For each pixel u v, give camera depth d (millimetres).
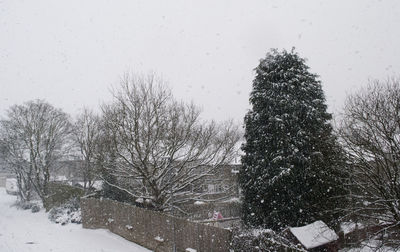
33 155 34938
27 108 35875
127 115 19828
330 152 15289
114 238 19266
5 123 36156
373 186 12875
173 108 20797
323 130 16359
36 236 20000
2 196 51750
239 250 12266
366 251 13344
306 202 16281
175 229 15336
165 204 20625
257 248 11883
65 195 30094
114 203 20781
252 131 18672
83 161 32906
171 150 20250
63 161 40875
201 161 21109
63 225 24172
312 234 13766
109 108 21375
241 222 18344
